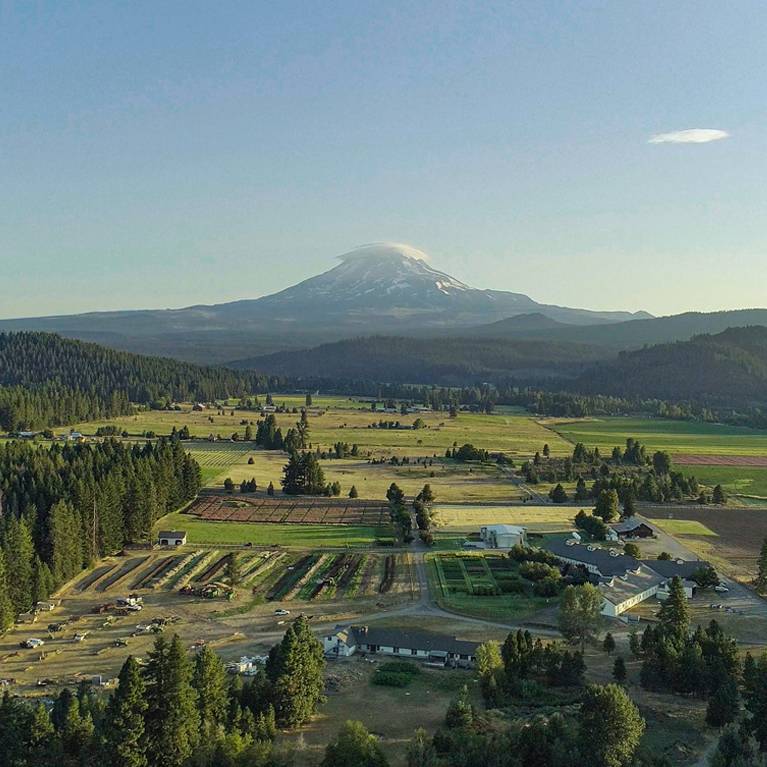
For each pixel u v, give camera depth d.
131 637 119.81
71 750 75.00
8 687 101.06
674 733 86.31
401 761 78.44
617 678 102.75
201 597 138.25
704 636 104.44
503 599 138.75
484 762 73.69
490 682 95.62
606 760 73.69
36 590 130.75
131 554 164.50
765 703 83.81
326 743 83.75
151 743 74.25
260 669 99.69
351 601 137.12
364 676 104.88
